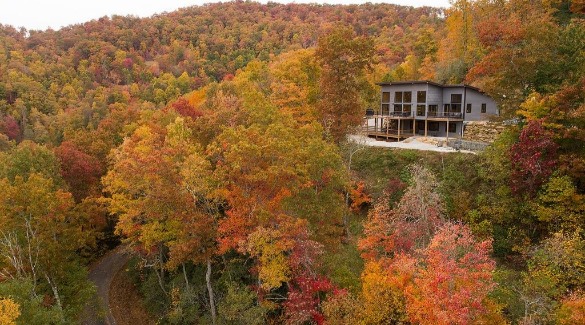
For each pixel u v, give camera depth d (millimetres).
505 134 28266
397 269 17719
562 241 19547
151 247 25875
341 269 21297
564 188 21375
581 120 21781
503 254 23922
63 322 19812
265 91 42875
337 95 31438
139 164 22172
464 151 32125
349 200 30859
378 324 17562
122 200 24688
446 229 17109
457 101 43438
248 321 20016
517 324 17047
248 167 19812
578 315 14352
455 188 28188
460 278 14578
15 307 15359
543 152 22812
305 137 24672
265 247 18953
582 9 38938
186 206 21047
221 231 20422
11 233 20766
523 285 19312
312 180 20828
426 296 14734
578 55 24984
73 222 28516
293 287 22203
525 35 25359
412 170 27891
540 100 23812
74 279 23328
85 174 35156
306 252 19188
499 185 26188
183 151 22906
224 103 34906
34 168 29922
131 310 27969
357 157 34312
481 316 15086
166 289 27125
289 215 19938
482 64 26859
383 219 22078
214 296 24078
